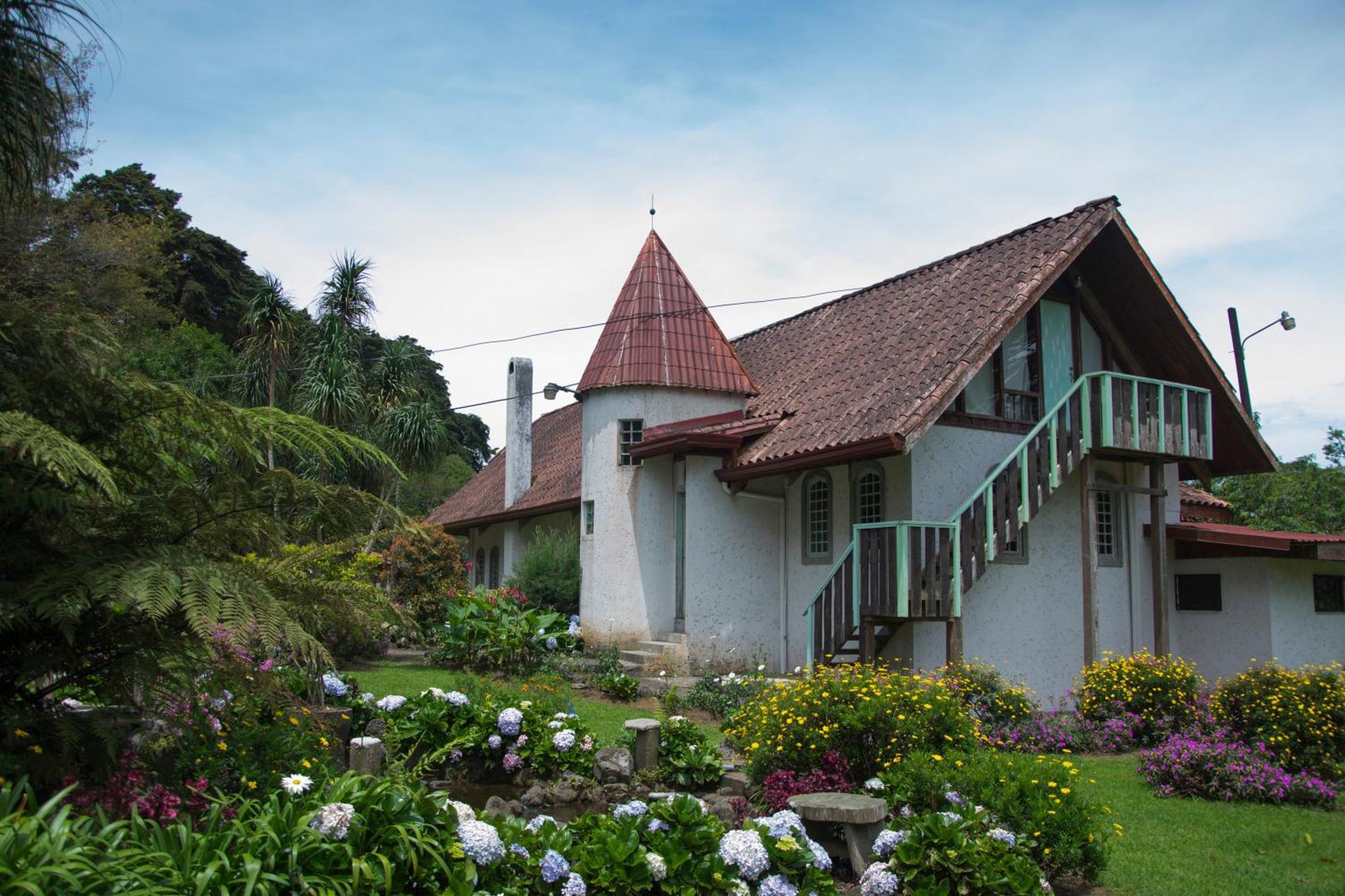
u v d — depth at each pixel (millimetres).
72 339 5258
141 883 3619
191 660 5176
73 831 3895
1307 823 8188
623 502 17906
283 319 21172
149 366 21859
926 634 13539
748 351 20906
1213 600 15953
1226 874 6773
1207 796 9086
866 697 8164
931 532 12539
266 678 5648
